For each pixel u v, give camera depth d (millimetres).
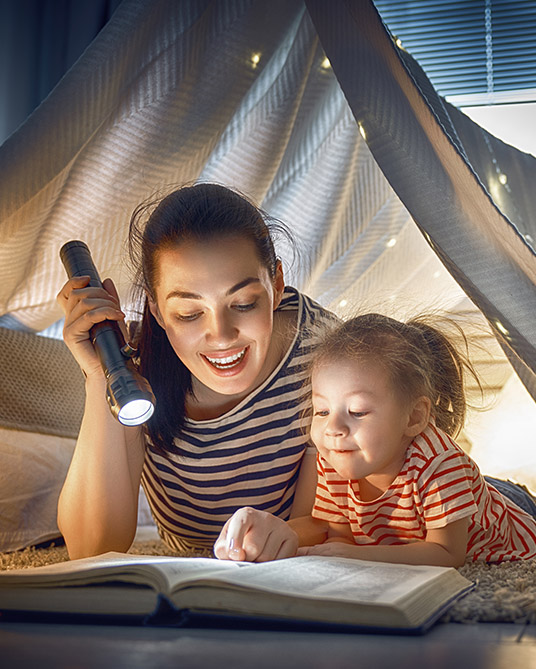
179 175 1564
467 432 1864
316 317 1249
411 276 2055
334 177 1849
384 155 1133
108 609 696
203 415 1187
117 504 1154
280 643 624
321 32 1193
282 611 664
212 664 554
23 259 1524
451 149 1073
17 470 1434
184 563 770
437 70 2885
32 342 1616
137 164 1479
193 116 1484
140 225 1455
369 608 652
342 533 1120
